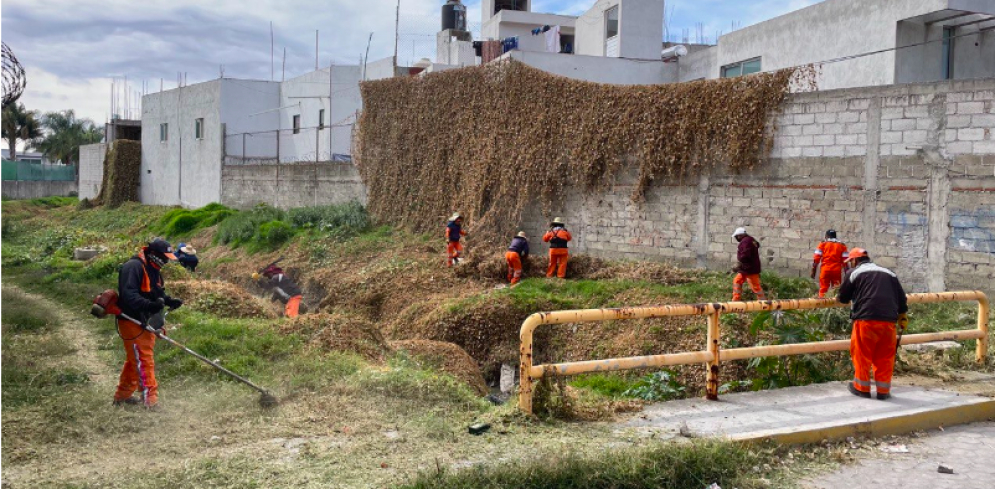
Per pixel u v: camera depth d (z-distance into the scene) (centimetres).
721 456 551
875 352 750
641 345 1255
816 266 1369
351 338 967
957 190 1305
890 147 1384
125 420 644
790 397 756
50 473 527
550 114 1925
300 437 606
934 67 1809
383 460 546
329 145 3312
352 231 2386
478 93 2136
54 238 2652
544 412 663
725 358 747
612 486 507
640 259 1758
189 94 3775
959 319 1189
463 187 2161
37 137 6366
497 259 1784
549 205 1920
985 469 580
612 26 2769
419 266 1880
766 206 1553
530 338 659
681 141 1662
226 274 2250
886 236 1391
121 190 4306
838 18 1917
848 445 631
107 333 1069
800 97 1500
